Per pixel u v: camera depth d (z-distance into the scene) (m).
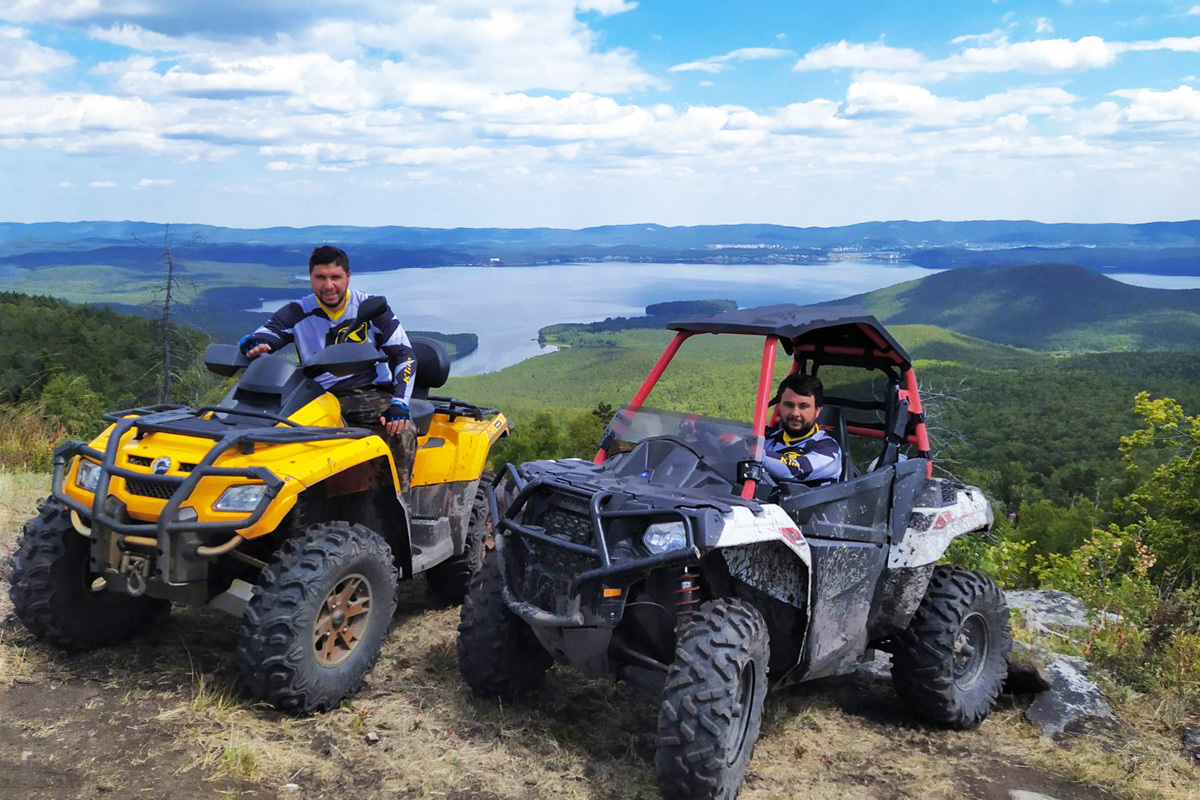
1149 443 16.28
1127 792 3.84
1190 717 4.68
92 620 4.30
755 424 3.95
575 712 4.25
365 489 4.75
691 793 3.28
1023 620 6.13
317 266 4.71
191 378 22.94
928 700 4.38
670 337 4.45
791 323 4.12
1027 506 48.50
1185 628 5.75
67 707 3.74
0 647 4.26
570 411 122.88
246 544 4.33
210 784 3.22
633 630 3.86
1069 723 4.57
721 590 3.85
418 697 4.23
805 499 4.01
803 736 4.27
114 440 4.08
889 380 4.70
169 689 4.00
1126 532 14.98
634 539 3.59
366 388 4.80
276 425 4.34
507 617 4.09
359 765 3.51
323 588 3.86
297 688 3.77
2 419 12.48
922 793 3.74
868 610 4.31
